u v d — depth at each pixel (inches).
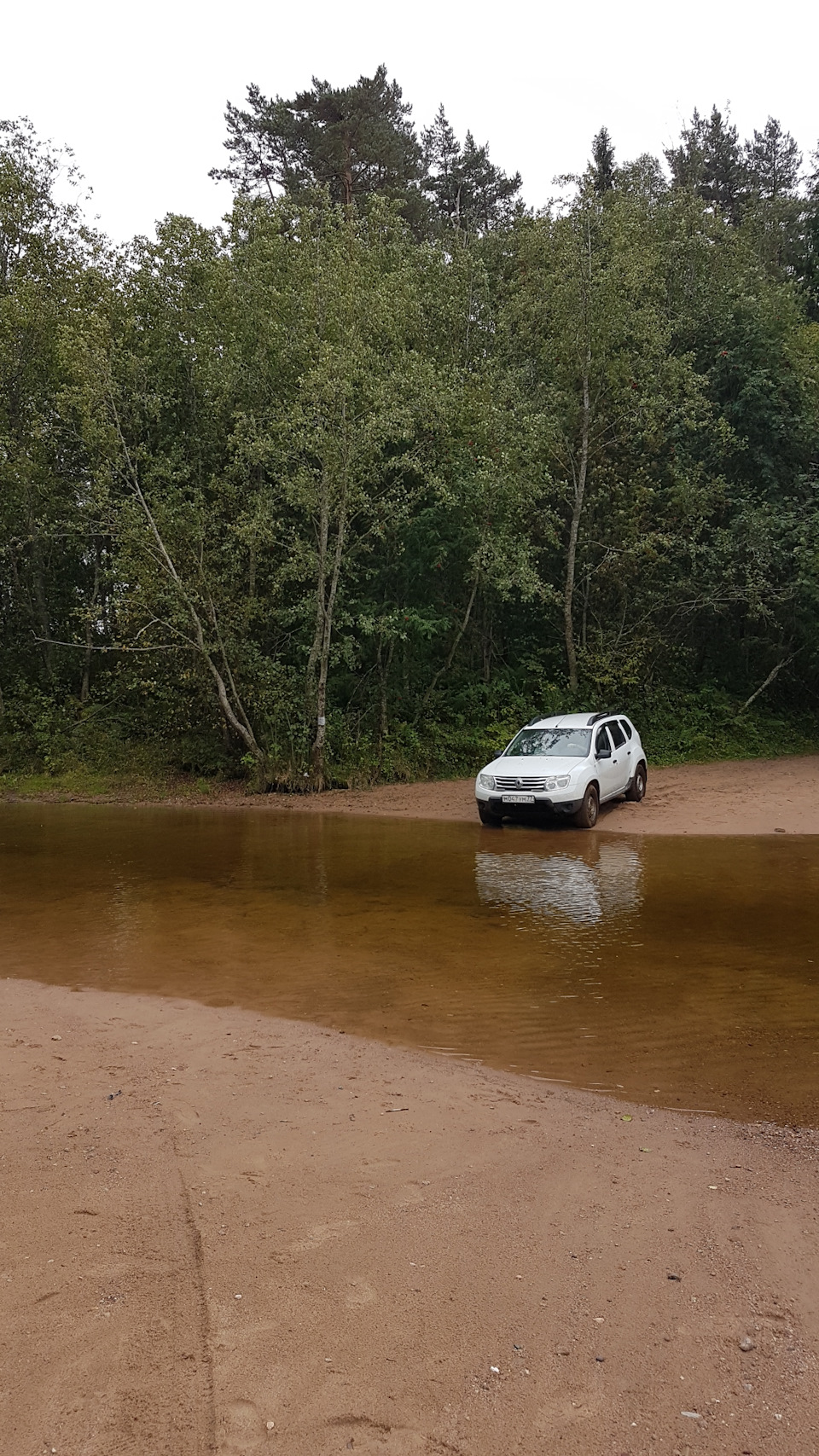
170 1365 115.2
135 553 802.8
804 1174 163.5
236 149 1309.1
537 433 834.8
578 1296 128.2
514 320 952.9
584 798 573.9
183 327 835.4
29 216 949.8
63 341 773.3
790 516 910.4
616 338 901.8
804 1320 122.6
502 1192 157.8
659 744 897.5
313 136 1250.0
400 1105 195.0
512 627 1025.5
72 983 285.7
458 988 273.6
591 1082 206.5
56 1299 128.7
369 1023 246.5
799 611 928.3
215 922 358.3
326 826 630.5
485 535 837.2
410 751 850.1
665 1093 199.5
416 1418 106.4
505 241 1070.4
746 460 976.3
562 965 294.0
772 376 952.3
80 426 836.0
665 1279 131.9
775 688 1029.2
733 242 1066.1
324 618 803.4
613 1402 108.5
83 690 999.0
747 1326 121.4
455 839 557.6
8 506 914.7
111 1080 210.8
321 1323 122.6
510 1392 110.2
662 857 481.7
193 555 794.8
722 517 976.3
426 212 1295.5
